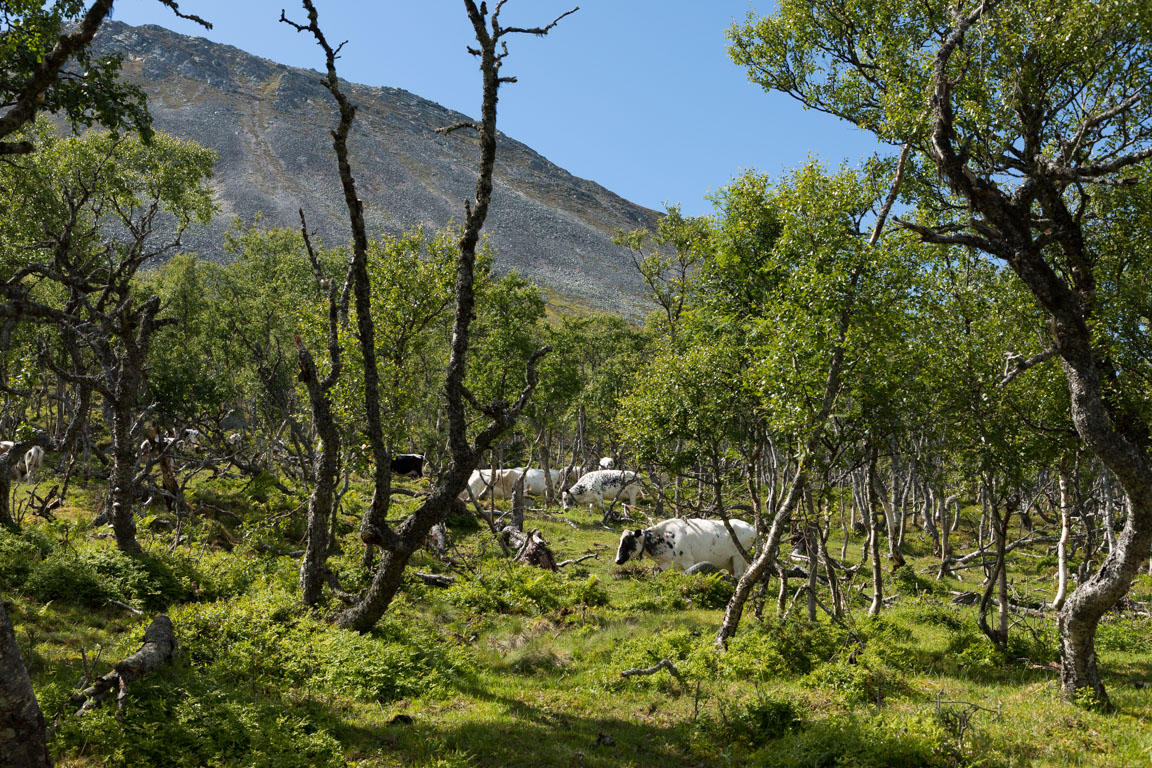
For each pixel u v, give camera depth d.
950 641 16.27
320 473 13.91
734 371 17.06
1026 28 13.01
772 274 16.67
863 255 14.05
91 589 13.48
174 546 17.83
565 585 20.78
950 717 10.31
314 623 12.71
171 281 43.69
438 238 23.73
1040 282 11.22
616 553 28.61
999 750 9.58
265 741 8.42
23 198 25.80
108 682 9.02
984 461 14.78
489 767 8.85
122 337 15.35
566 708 11.54
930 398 14.40
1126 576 10.70
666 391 18.03
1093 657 11.73
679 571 23.23
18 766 5.94
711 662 13.58
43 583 13.20
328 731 9.18
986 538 34.69
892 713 10.84
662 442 18.91
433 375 37.50
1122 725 10.52
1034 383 14.59
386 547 12.56
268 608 12.90
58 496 22.92
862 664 13.30
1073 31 12.20
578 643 15.62
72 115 16.20
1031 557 33.66
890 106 14.82
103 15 7.77
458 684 12.04
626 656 14.20
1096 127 13.88
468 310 13.38
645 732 10.55
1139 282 13.69
